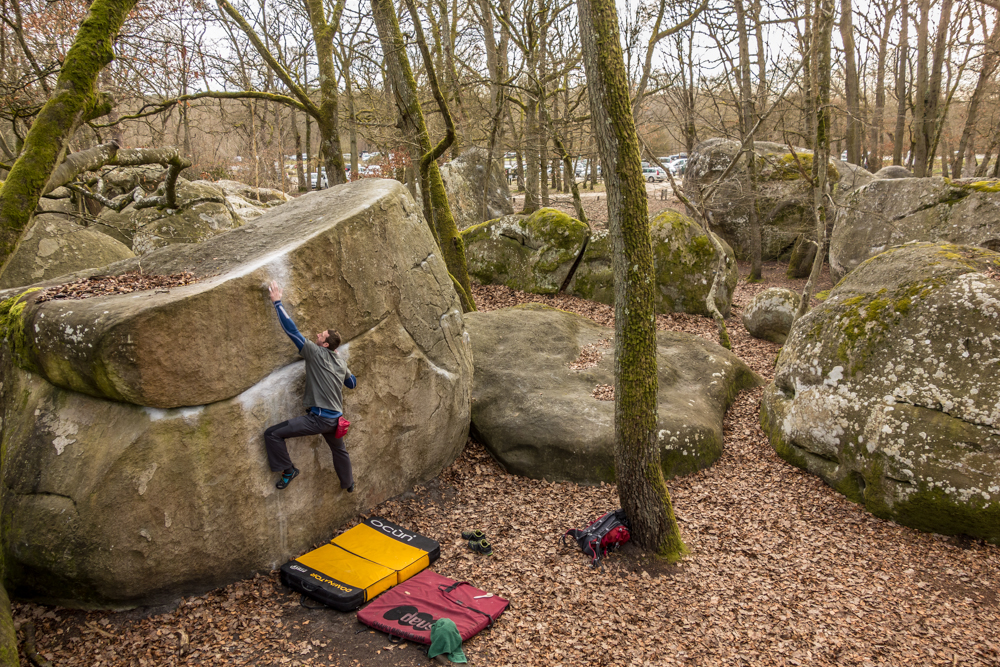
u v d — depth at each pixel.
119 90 9.84
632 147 5.46
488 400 8.74
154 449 4.88
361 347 6.43
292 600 5.40
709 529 6.80
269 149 26.91
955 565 6.17
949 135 25.11
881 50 20.97
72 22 10.61
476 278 15.88
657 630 5.24
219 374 5.16
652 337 5.93
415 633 4.86
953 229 12.80
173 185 7.00
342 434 5.85
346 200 6.94
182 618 5.09
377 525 6.33
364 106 16.30
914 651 5.06
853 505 7.24
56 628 4.88
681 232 14.08
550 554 6.26
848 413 7.45
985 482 6.29
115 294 5.32
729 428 9.20
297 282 5.73
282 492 5.75
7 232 4.61
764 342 12.89
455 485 7.67
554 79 16.42
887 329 7.40
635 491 6.16
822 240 10.19
